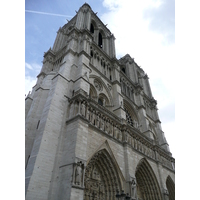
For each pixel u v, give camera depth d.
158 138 62.56
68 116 28.78
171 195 48.19
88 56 40.50
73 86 33.50
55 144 25.00
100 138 29.77
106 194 28.22
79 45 43.59
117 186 28.83
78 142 24.17
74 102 29.36
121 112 41.69
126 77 62.25
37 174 21.06
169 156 54.09
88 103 30.55
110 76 52.75
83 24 53.09
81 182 21.61
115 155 31.09
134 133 40.41
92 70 43.91
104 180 29.06
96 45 51.06
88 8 61.62
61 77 32.16
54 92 29.25
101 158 29.59
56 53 50.38
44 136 24.17
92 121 30.09
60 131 26.64
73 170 21.39
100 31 67.25
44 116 26.86
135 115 56.50
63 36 60.31
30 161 22.47
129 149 34.47
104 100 44.03
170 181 48.66
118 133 35.62
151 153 44.66
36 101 34.72
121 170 30.50
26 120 32.16
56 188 21.59
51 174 22.50
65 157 23.73
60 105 29.06
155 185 40.09
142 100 63.75
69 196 19.47
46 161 22.77
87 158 25.73
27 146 28.55
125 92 58.41
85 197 24.52
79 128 25.50
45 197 20.47
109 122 34.62
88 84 34.31
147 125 54.06
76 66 37.72
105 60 53.81
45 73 44.94
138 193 38.09
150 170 40.50
